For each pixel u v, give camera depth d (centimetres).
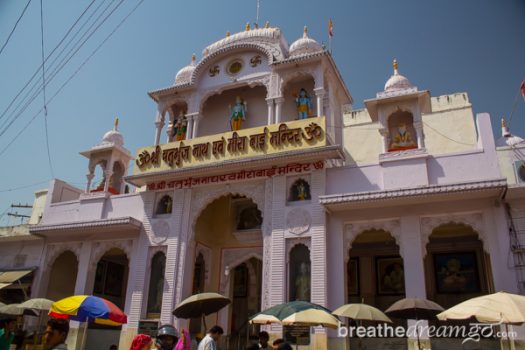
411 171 1048
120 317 765
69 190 1639
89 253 1384
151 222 1303
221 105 1535
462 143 1570
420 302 752
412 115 1230
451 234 1287
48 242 1478
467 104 1627
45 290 1443
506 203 944
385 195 986
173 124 1539
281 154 1140
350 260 1448
